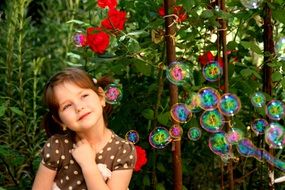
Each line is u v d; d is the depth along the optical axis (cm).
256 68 266
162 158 287
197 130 266
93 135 213
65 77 207
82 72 211
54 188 217
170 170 292
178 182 238
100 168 212
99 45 255
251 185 290
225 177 305
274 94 282
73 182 215
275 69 271
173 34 230
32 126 332
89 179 206
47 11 471
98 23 368
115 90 240
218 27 244
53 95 207
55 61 419
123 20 253
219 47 249
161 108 274
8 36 347
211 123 251
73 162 214
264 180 288
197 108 261
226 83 246
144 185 273
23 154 325
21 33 343
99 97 217
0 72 366
